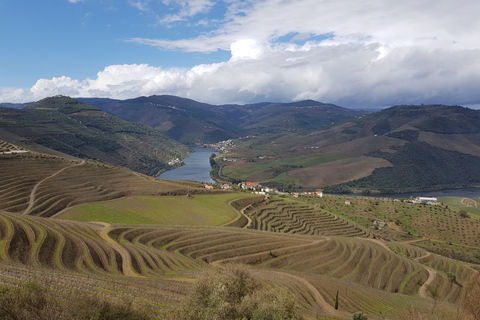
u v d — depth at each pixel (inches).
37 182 6200.8
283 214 7357.3
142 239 4210.1
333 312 2738.7
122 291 2124.8
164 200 6648.6
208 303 1594.5
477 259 6599.4
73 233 3732.8
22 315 1326.3
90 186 6653.5
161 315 1722.4
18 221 3698.3
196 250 4205.2
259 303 1606.8
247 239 4781.0
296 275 3722.9
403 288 4281.5
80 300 1494.8
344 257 4798.2
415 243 7313.0
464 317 1788.9
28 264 2659.9
